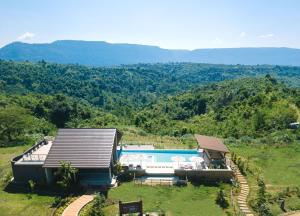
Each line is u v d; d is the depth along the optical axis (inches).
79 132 1501.0
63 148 1417.3
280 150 1825.8
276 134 2160.4
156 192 1306.6
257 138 2177.7
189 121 3818.9
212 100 4881.9
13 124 2137.1
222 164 1502.2
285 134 2065.7
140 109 5753.0
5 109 2235.5
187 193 1304.1
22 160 1424.7
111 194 1285.7
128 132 2527.1
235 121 2792.8
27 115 2404.0
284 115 2532.0
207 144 1531.7
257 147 1909.4
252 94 4190.5
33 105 3799.2
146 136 2364.7
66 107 3700.8
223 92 4972.9
